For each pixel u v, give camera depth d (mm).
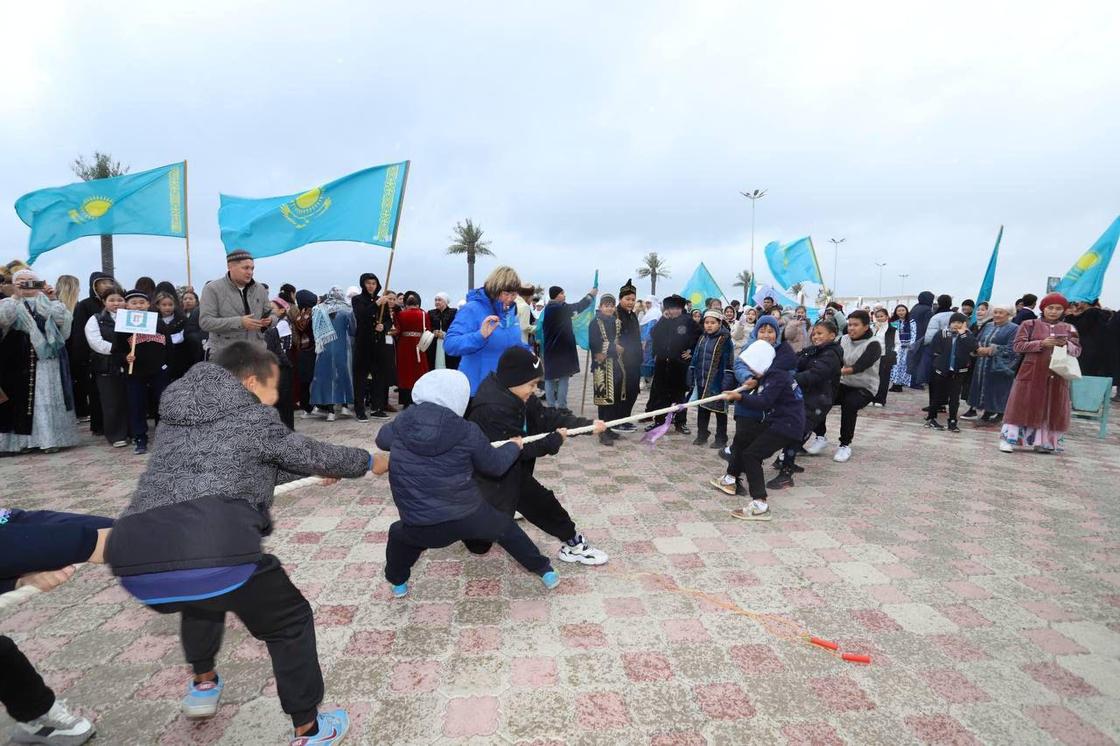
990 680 2305
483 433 2852
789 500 4578
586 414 8992
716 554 3518
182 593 1555
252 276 5215
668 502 4496
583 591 3031
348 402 7918
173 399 1704
